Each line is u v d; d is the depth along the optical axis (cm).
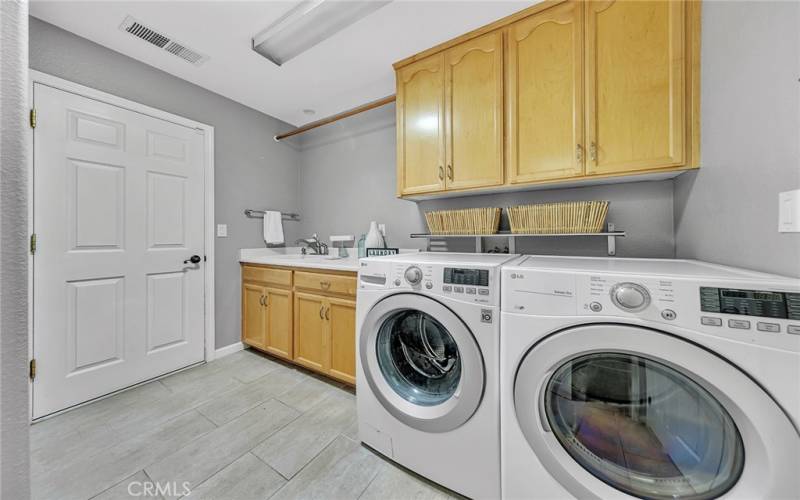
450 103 174
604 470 88
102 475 122
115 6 151
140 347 197
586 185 168
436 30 166
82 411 166
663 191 154
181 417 162
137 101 196
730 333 71
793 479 66
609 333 83
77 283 172
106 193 182
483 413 105
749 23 91
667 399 82
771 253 81
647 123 128
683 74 122
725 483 75
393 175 247
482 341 104
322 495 115
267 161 279
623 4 131
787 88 75
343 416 164
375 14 154
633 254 161
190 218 223
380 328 135
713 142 111
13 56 33
